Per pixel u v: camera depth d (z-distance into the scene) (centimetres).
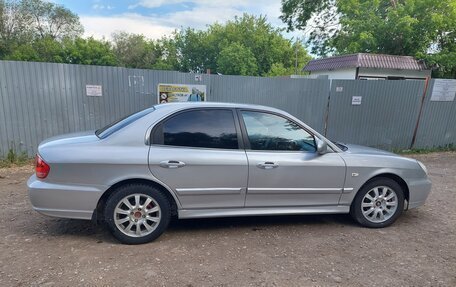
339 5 2083
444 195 598
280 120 415
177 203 378
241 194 393
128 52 5928
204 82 841
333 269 332
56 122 742
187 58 6431
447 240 409
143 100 802
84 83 751
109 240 380
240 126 399
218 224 439
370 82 966
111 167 354
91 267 319
